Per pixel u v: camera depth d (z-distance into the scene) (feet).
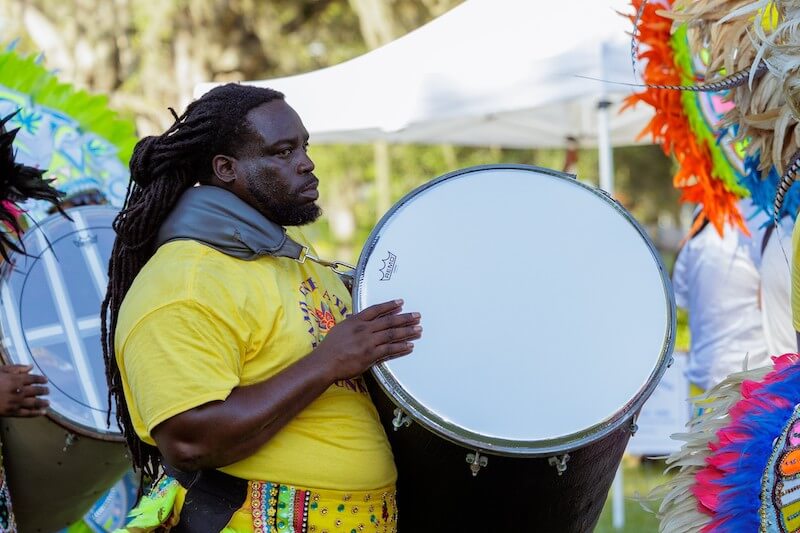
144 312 9.58
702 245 18.72
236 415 9.34
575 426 9.62
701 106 16.81
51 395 13.89
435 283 10.37
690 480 10.07
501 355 9.95
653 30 16.96
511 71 22.86
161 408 9.31
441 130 31.65
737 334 18.31
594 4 22.41
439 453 9.86
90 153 17.13
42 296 14.53
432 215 10.82
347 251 67.10
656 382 10.00
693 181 18.85
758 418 9.73
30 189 12.97
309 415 9.91
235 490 9.79
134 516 10.26
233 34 55.88
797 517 9.41
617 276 10.50
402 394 9.70
